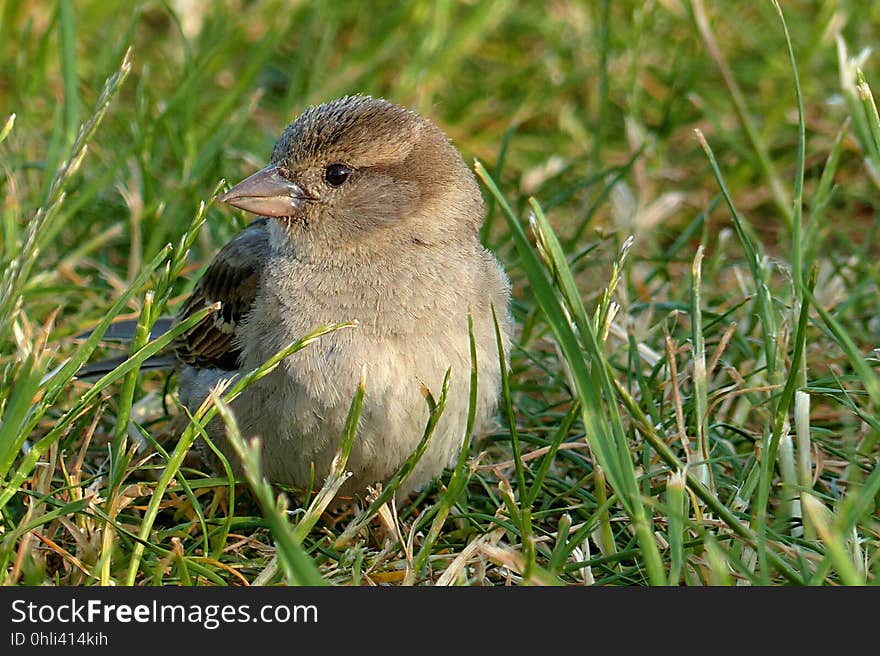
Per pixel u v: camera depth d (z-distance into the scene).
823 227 12.64
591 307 11.95
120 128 14.09
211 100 15.02
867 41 15.56
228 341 9.95
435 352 9.07
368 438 9.05
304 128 9.53
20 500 9.00
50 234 11.17
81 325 11.08
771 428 9.19
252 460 7.12
